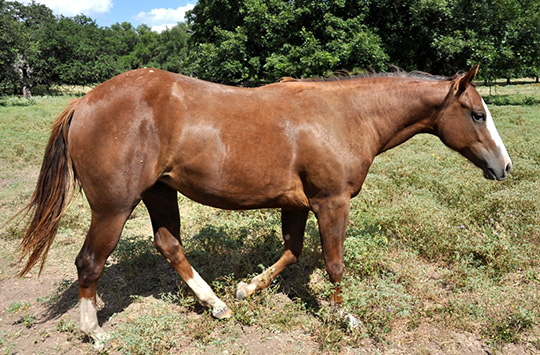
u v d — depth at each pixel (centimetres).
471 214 459
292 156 268
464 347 270
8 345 278
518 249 372
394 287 310
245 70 1586
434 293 329
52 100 2931
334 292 294
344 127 277
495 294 313
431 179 595
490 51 1580
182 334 288
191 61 2041
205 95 265
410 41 1655
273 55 1475
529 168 610
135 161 252
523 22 1747
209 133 257
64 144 266
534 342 272
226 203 278
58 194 268
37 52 3512
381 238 397
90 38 4444
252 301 311
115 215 260
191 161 260
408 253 370
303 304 309
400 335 283
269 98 273
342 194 277
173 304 324
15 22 2825
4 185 681
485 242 380
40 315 315
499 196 483
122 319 306
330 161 268
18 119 1451
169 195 302
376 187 577
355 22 1479
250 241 417
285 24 1482
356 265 351
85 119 252
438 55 1666
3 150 909
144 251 402
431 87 293
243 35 1554
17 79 3095
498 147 292
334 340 270
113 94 254
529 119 1175
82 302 270
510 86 3472
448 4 1577
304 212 314
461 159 733
